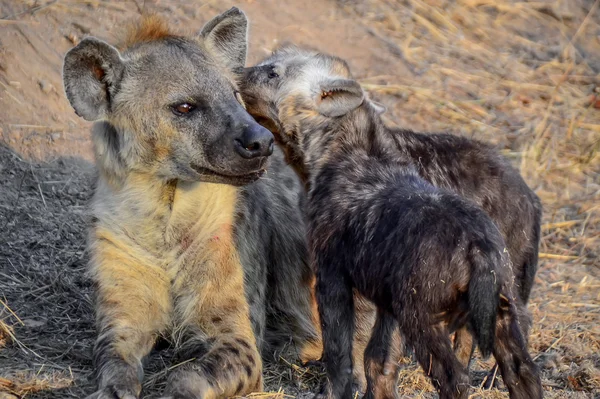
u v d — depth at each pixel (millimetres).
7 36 14766
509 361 8383
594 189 15297
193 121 9398
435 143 10836
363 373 10164
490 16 18797
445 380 8156
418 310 8312
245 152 9117
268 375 10227
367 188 9477
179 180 9742
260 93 10789
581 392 10078
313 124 10453
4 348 10078
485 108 16641
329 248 9414
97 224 9938
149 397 9297
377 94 16281
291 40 16391
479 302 8086
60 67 14805
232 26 10578
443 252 8289
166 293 9984
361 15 17672
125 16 15734
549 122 16594
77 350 10164
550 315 11992
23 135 13914
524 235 10609
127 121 9508
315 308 11117
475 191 10500
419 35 17828
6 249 12102
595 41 18812
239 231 10188
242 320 9938
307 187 10445
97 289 9836
